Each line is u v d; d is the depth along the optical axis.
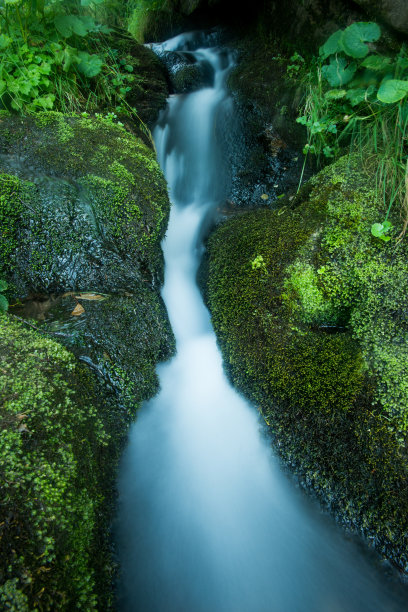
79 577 1.63
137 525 2.34
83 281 2.99
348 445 2.26
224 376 2.97
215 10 5.51
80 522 1.77
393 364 2.32
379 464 2.14
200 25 5.95
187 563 2.29
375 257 2.59
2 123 3.03
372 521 2.12
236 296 2.98
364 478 2.17
